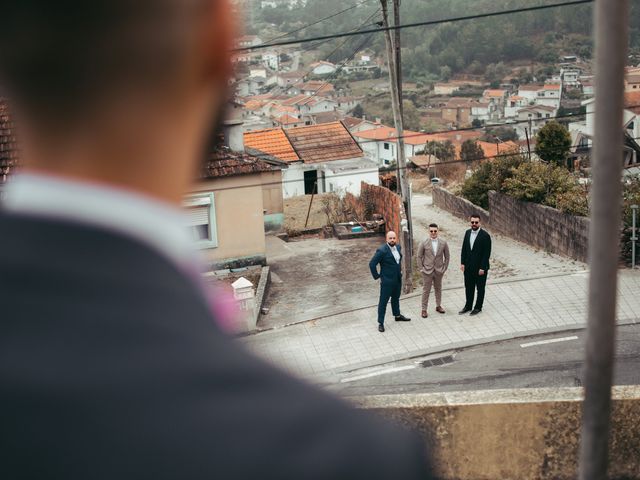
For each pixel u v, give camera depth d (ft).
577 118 379.96
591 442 9.24
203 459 1.25
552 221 67.21
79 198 1.43
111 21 1.47
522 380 40.73
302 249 73.36
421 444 1.42
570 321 47.60
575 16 439.63
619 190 8.32
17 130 1.52
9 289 1.31
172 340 1.37
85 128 1.49
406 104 415.03
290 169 123.03
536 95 409.08
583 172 93.81
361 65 489.67
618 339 43.96
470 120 406.41
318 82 461.78
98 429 1.25
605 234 8.44
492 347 45.14
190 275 1.52
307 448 1.30
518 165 81.71
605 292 8.63
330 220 84.33
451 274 60.49
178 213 1.57
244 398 1.35
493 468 13.33
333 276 63.36
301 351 46.96
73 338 1.30
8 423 1.23
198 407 1.30
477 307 49.78
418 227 89.81
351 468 1.30
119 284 1.37
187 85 1.59
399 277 48.57
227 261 65.51
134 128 1.52
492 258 66.64
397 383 41.93
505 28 451.12
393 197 72.90
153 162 1.54
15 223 1.38
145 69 1.52
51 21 1.44
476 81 446.60
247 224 65.51
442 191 102.63
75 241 1.38
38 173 1.48
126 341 1.33
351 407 1.42
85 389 1.26
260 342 48.85
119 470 1.23
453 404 13.19
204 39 1.60
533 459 13.29
